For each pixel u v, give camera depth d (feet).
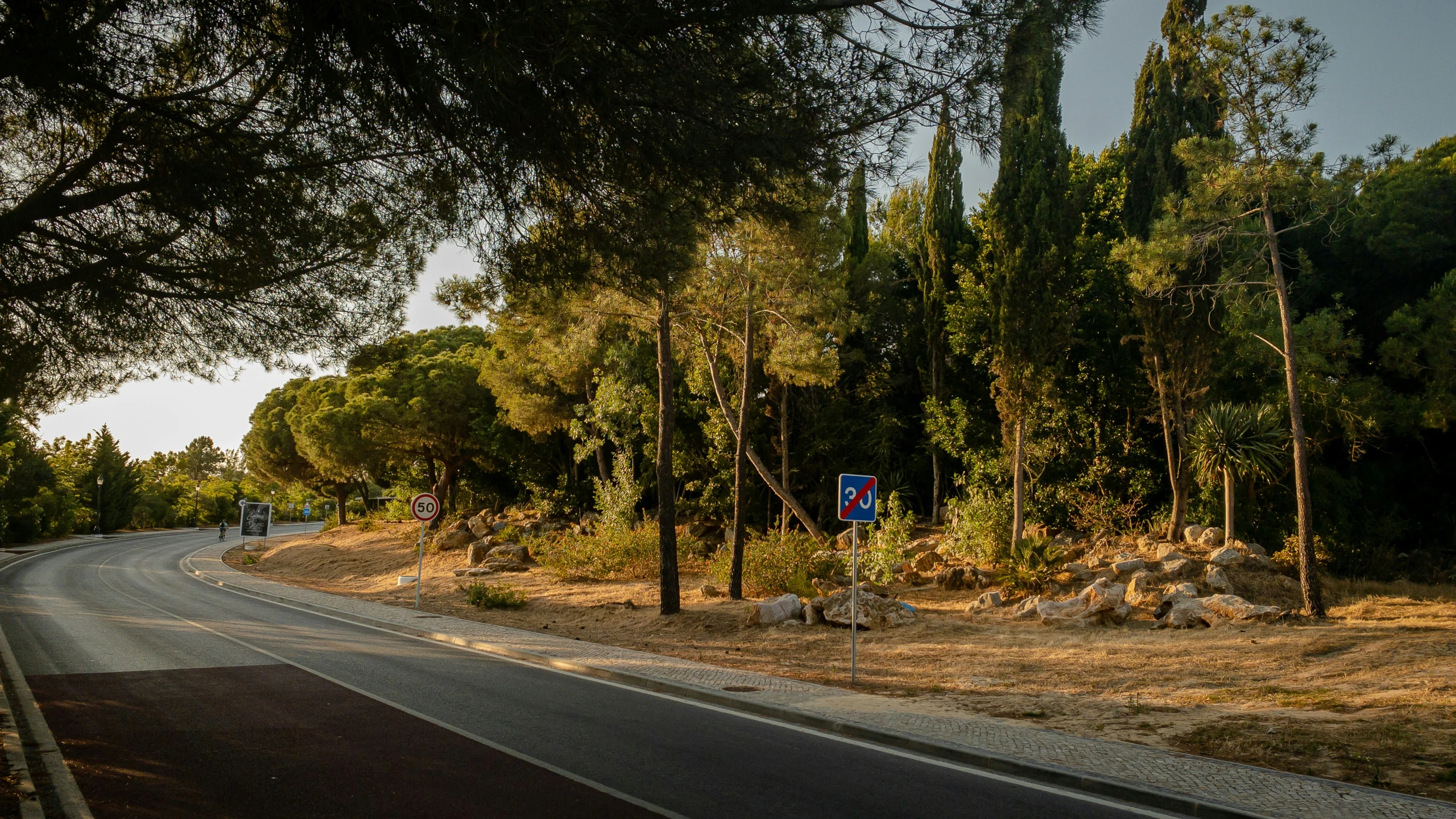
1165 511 77.05
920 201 117.50
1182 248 56.49
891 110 20.68
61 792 19.27
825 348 75.10
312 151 21.57
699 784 20.51
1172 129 86.79
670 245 23.00
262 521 163.12
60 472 206.08
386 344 28.30
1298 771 22.25
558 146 19.52
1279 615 45.85
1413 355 72.79
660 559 58.34
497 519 128.26
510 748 23.75
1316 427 74.95
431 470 152.46
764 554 66.64
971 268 95.81
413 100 18.85
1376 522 74.33
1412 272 84.33
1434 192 82.94
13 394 27.48
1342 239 87.56
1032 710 30.50
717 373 69.51
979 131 21.29
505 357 117.50
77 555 145.07
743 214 23.11
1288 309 51.13
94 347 25.35
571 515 121.60
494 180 21.02
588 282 25.03
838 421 102.68
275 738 24.66
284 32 18.11
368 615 59.62
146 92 20.02
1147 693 33.50
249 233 22.21
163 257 23.62
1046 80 78.79
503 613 63.77
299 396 161.07
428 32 16.37
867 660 42.93
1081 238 92.63
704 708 30.68
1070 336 75.15
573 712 28.96
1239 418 62.90
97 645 43.96
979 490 80.64
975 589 63.36
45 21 16.47
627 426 103.45
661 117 19.26
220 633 49.42
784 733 26.84
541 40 15.98
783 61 19.52
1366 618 45.62
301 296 25.43
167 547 174.70
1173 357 70.08
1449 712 26.58
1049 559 60.44
